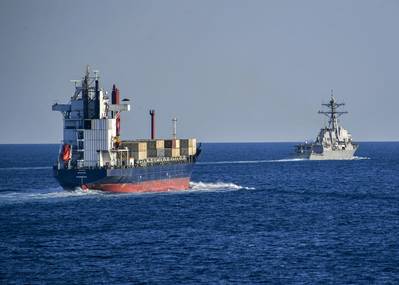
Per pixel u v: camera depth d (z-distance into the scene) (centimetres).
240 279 14800
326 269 15550
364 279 14800
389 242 18438
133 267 15712
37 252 17225
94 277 14950
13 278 14912
